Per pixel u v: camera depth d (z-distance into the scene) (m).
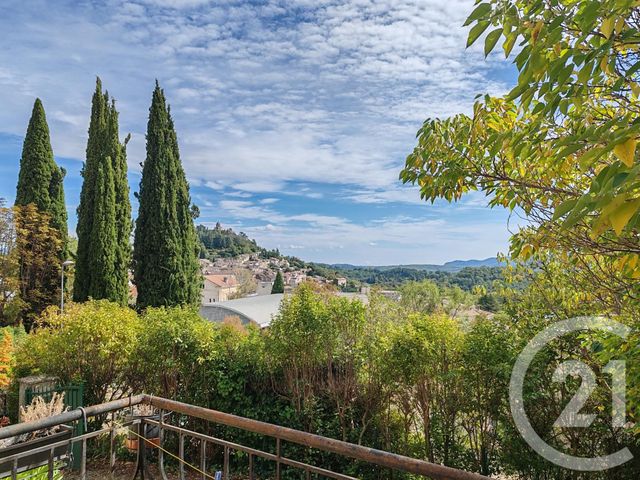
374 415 5.66
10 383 7.18
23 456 2.20
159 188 14.65
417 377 5.27
